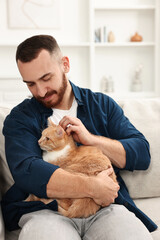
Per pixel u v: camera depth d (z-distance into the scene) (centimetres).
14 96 331
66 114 125
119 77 394
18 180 102
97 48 382
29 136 112
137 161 120
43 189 98
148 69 397
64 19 368
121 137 126
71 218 100
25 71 108
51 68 110
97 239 93
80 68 381
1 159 127
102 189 98
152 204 129
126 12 380
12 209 108
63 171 99
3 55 361
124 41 387
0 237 97
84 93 130
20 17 356
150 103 152
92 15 355
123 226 93
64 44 352
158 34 374
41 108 121
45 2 358
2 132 120
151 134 137
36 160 102
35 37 111
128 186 132
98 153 110
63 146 108
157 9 369
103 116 127
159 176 133
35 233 88
